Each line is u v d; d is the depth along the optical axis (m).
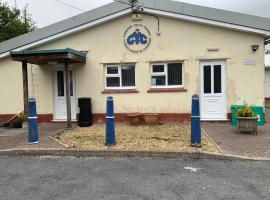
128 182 5.70
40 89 13.74
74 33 13.31
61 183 5.70
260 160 7.09
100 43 13.21
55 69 13.66
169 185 5.50
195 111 8.08
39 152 8.02
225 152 7.62
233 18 12.45
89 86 13.35
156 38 12.82
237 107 11.54
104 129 11.42
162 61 12.85
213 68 12.63
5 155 8.09
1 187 5.55
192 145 8.09
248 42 12.23
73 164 7.02
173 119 12.84
